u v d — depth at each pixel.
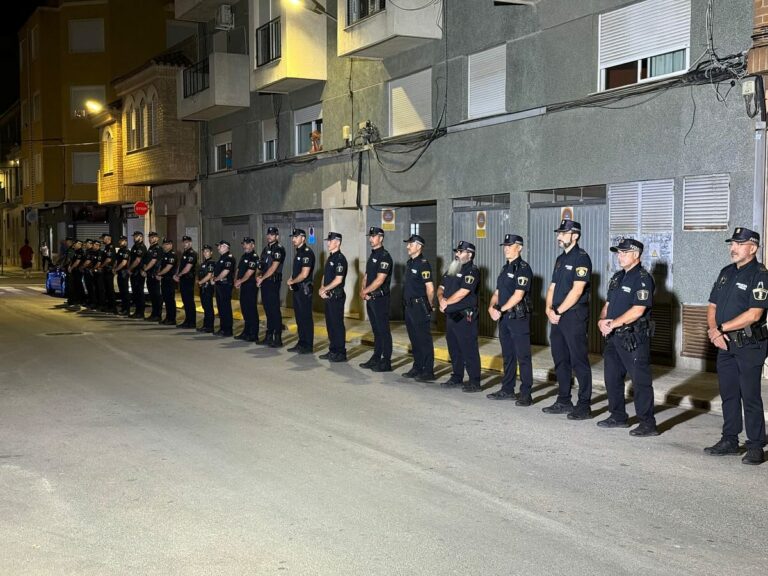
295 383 11.09
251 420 8.74
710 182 10.96
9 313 21.98
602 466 6.96
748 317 7.02
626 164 12.04
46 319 20.31
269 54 20.86
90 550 5.09
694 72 10.91
